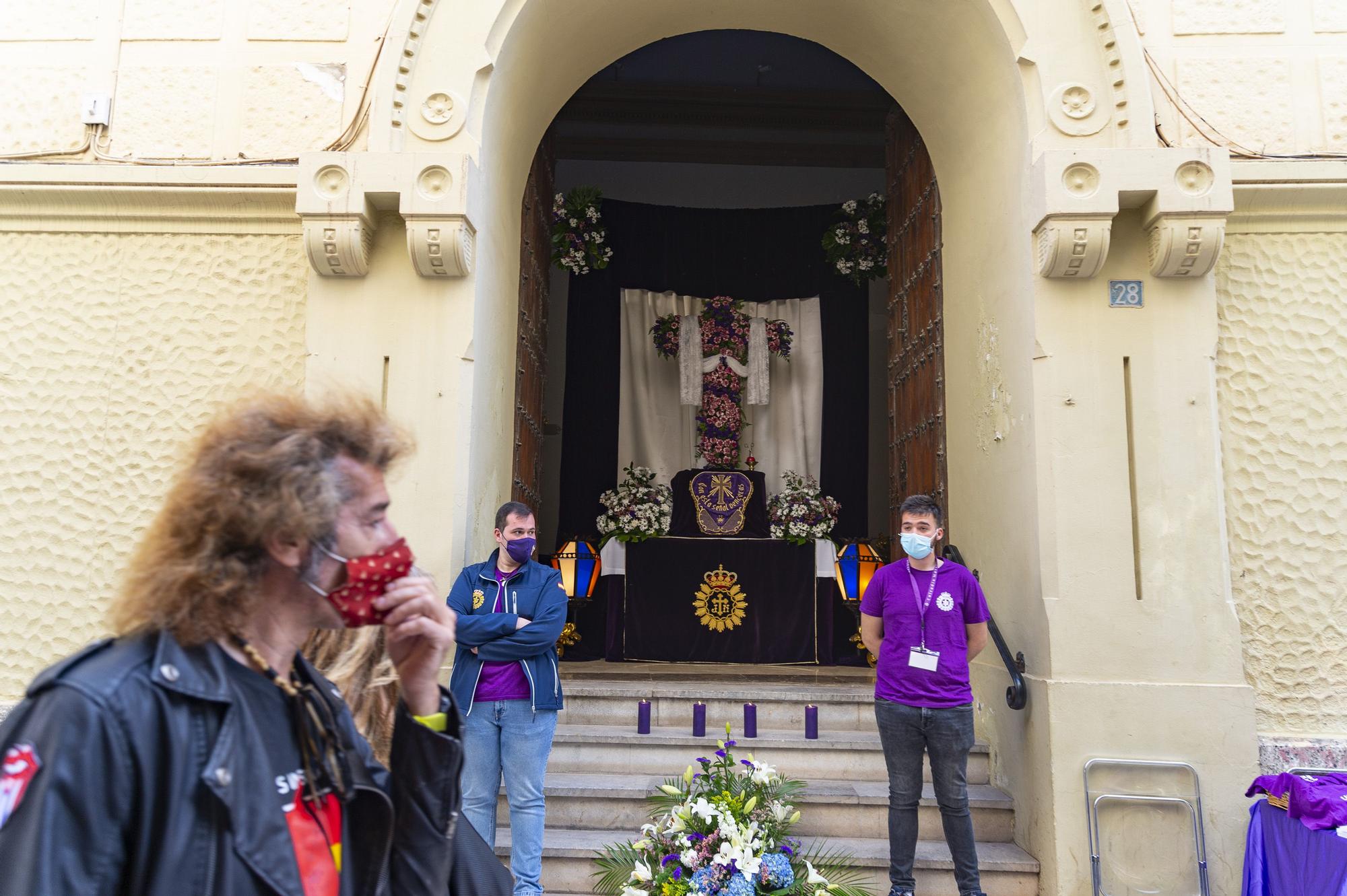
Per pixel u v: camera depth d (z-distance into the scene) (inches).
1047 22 177.3
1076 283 171.9
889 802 158.2
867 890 157.6
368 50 189.2
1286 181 176.6
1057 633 162.1
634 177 387.5
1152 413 168.2
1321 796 137.7
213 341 183.0
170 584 41.5
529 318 244.7
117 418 181.0
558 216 329.4
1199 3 187.0
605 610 286.4
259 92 187.9
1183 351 169.9
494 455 196.4
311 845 44.6
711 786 158.6
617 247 343.6
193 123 187.3
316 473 44.8
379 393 172.2
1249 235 181.3
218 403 48.2
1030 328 173.5
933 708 149.9
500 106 190.9
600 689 212.1
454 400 171.8
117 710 38.4
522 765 142.3
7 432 180.2
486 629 141.3
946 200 227.1
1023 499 175.8
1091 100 173.8
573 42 212.8
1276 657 169.6
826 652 277.1
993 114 193.9
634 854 154.8
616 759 189.3
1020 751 171.6
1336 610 170.2
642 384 342.3
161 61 189.8
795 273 344.8
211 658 42.7
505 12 180.5
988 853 166.6
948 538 221.5
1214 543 164.7
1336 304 178.2
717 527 290.2
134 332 183.3
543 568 150.6
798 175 387.9
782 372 343.0
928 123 230.4
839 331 339.9
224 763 40.7
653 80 350.3
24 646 174.6
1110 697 158.7
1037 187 170.2
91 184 182.2
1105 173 165.6
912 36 210.2
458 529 168.4
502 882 56.9
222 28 190.5
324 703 49.3
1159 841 155.2
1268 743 165.2
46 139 187.6
